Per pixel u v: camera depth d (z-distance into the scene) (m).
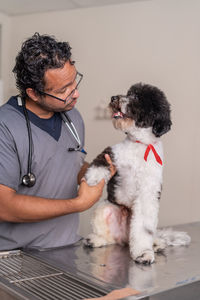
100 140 3.70
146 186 1.36
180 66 3.32
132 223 1.35
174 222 3.36
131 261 1.23
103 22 3.66
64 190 1.45
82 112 3.79
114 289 0.96
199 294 1.03
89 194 1.21
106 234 1.45
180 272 1.10
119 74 3.60
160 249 1.35
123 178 1.44
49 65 1.17
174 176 3.36
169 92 3.37
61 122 1.45
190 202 3.30
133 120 1.36
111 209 1.46
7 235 1.39
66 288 0.99
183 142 3.32
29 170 1.29
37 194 1.38
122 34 3.57
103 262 1.22
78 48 3.79
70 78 1.22
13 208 1.16
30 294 0.91
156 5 3.40
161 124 1.35
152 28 3.43
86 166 1.62
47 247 1.41
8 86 4.12
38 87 1.21
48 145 1.36
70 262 1.21
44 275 1.09
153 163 1.37
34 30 4.00
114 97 1.42
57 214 1.18
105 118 3.66
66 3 3.66
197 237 1.58
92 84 3.74
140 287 0.96
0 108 1.36
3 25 4.05
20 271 1.13
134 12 3.51
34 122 1.34
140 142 1.41
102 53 3.68
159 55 3.41
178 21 3.31
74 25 3.80
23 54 1.21
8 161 1.24
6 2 3.68
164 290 0.93
